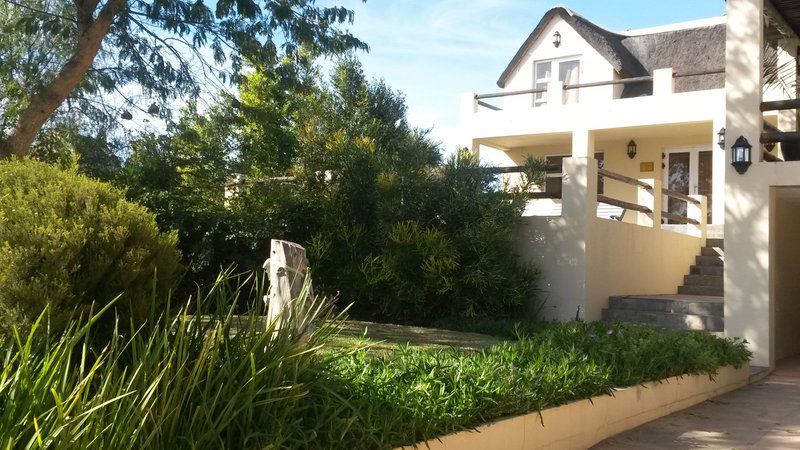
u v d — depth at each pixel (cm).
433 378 555
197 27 1318
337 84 1652
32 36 1359
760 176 1053
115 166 1416
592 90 2045
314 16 1323
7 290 437
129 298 483
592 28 2131
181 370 376
